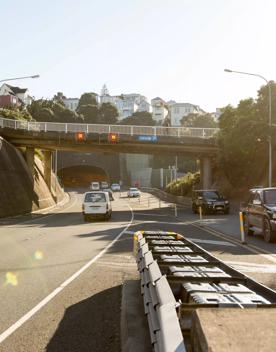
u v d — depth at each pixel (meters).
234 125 49.12
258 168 49.97
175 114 196.62
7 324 6.43
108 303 7.68
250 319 2.73
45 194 61.66
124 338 5.62
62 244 17.48
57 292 8.61
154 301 4.21
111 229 24.17
